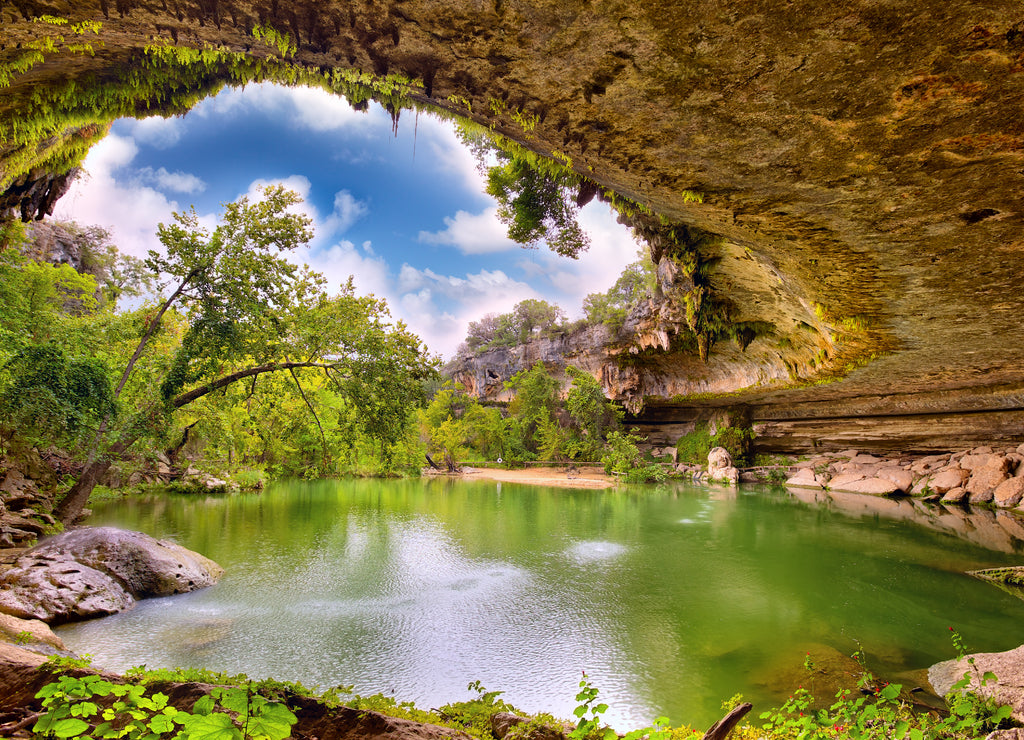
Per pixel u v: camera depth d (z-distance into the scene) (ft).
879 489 89.40
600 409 146.61
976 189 17.66
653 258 39.37
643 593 35.04
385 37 12.24
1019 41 10.57
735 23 10.83
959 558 45.60
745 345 56.65
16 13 10.90
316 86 16.43
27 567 29.63
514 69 13.20
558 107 14.90
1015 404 76.84
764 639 27.12
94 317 59.00
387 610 30.96
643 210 28.78
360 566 41.06
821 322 44.62
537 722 13.58
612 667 23.71
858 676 22.44
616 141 16.76
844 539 53.67
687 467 127.65
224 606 31.17
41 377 39.78
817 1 10.07
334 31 12.12
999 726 15.53
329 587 35.37
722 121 14.88
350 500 82.23
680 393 114.21
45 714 7.24
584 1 10.47
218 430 76.74
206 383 50.39
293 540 50.11
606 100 14.32
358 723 10.01
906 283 29.53
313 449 114.83
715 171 18.30
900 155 15.79
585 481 121.39
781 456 116.98
